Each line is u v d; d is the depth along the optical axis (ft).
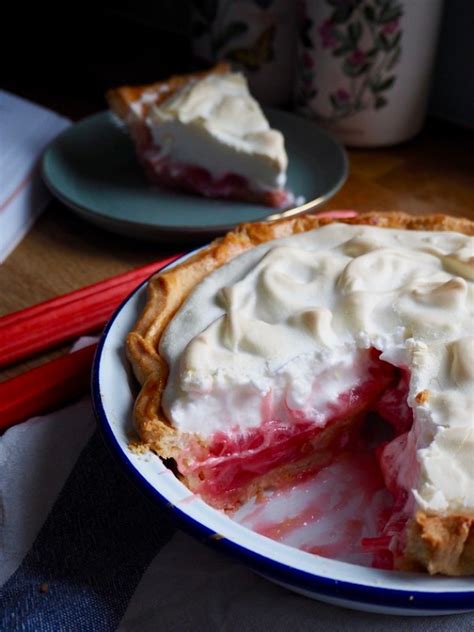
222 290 1.17
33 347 1.31
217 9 2.02
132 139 1.82
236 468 1.11
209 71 1.97
